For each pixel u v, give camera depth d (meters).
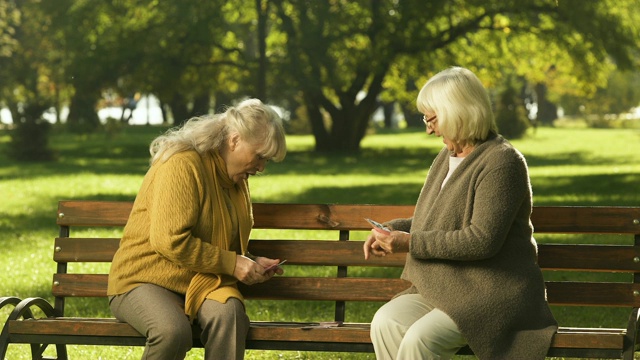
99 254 5.49
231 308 4.78
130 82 38.66
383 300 5.32
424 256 4.67
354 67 36.12
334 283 5.35
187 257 4.77
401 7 35.25
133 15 38.16
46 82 54.81
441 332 4.58
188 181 4.84
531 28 35.47
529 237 4.77
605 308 8.70
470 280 4.66
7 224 15.66
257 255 5.43
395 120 82.62
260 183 23.95
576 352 4.64
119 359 6.67
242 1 38.66
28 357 6.77
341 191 21.91
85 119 46.00
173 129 5.11
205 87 39.72
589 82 36.53
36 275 10.52
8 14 48.75
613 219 5.27
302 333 4.83
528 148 39.94
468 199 4.66
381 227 4.81
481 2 34.72
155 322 4.68
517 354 4.56
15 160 32.53
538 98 67.19
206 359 4.78
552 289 5.27
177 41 37.47
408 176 26.55
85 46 38.44
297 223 5.43
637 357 6.68
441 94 4.72
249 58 37.59
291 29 36.56
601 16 32.84
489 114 4.73
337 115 37.81
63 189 22.27
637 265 5.25
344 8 36.16
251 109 4.95
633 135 48.19
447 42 36.34
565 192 20.72
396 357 4.70
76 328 4.89
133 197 20.52
